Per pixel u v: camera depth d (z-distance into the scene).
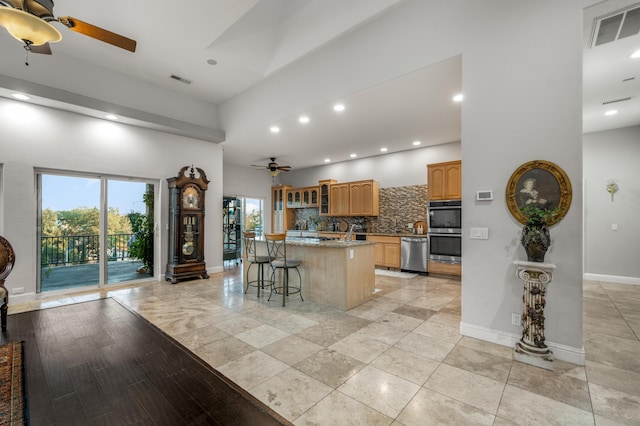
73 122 4.42
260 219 9.38
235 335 2.84
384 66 3.35
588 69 3.25
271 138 5.78
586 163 5.37
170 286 4.88
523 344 2.34
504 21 2.58
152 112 5.07
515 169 2.52
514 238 2.54
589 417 1.66
